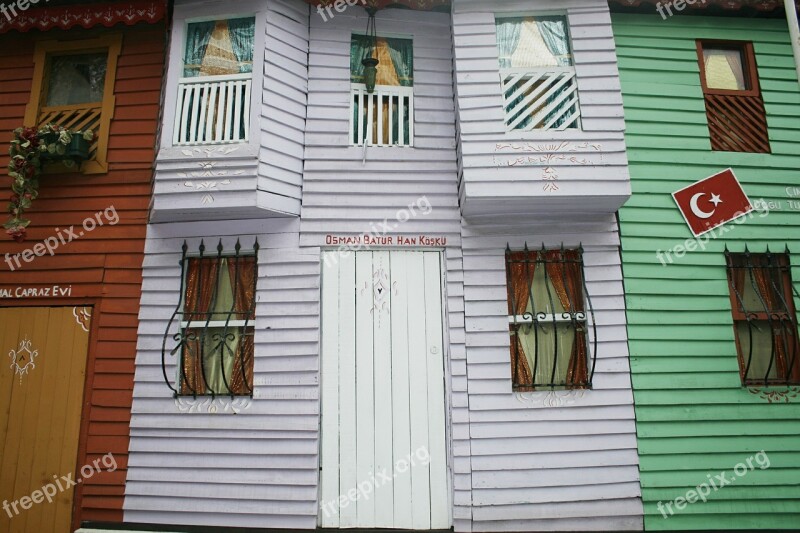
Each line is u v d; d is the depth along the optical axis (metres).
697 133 5.66
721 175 5.57
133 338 5.20
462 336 5.12
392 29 5.80
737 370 5.12
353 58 5.82
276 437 4.94
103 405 5.09
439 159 5.53
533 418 4.96
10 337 5.30
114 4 5.59
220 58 5.40
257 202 5.00
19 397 5.18
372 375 5.07
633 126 5.63
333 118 5.55
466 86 5.20
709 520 4.88
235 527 4.84
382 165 5.48
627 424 4.97
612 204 5.16
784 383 5.18
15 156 5.27
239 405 5.01
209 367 5.21
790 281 5.39
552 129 5.13
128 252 5.38
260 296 5.18
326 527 4.82
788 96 5.90
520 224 5.33
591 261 5.25
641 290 5.23
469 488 4.83
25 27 5.67
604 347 5.08
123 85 5.74
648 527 4.83
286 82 5.41
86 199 5.52
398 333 5.15
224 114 5.32
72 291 5.33
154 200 5.13
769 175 5.62
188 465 4.94
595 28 5.35
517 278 5.33
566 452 4.92
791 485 4.95
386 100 5.82
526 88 5.27
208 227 5.35
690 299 5.25
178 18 5.47
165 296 5.26
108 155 5.59
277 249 5.27
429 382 5.07
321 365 5.07
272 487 4.86
